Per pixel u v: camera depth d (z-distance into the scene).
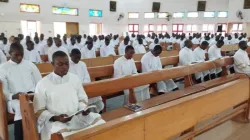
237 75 4.44
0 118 2.57
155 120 1.69
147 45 11.23
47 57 6.30
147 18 19.30
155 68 4.23
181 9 18.66
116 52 8.98
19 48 2.60
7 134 2.51
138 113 1.62
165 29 19.28
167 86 4.21
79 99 2.18
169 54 6.92
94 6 17.67
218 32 17.25
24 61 2.75
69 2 16.47
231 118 3.15
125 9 19.23
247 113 3.13
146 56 4.25
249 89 3.04
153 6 18.97
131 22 19.50
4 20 14.00
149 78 3.23
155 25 19.33
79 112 1.94
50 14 15.77
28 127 1.92
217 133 2.83
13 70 2.62
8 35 14.25
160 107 1.76
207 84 3.89
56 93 2.00
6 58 5.13
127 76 2.97
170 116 1.82
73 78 2.15
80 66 3.36
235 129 2.94
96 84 2.60
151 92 4.16
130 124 1.51
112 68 3.85
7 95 2.52
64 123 1.88
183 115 1.95
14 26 14.42
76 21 17.05
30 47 5.77
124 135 1.49
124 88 2.90
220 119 2.74
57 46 6.11
